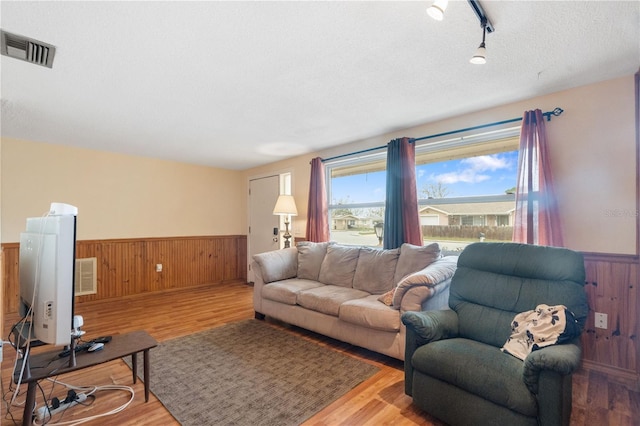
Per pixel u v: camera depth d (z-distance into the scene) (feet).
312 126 10.91
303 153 14.99
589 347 7.54
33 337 5.05
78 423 5.52
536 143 8.15
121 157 14.94
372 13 5.07
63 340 4.69
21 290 5.46
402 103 8.91
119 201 14.84
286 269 12.10
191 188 17.37
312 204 14.11
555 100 8.19
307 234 14.30
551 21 5.29
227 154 15.16
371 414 5.82
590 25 5.39
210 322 11.25
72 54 6.18
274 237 16.93
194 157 15.79
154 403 6.15
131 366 7.72
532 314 5.78
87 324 11.02
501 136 9.31
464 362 5.19
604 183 7.47
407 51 6.22
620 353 7.16
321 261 11.96
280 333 10.11
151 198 15.88
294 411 5.90
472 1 4.77
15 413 5.81
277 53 6.24
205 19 5.16
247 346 9.00
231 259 18.98
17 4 4.74
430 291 7.30
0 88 7.69
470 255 7.32
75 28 5.36
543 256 6.32
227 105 8.95
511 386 4.66
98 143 13.02
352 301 8.75
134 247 15.25
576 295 5.74
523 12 5.06
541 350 4.78
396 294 7.77
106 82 7.43
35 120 10.10
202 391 6.57
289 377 7.18
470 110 9.48
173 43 5.85
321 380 7.04
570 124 7.95
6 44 5.82
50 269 4.68
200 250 17.65
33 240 5.08
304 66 6.78
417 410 5.95
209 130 11.30
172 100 8.55
